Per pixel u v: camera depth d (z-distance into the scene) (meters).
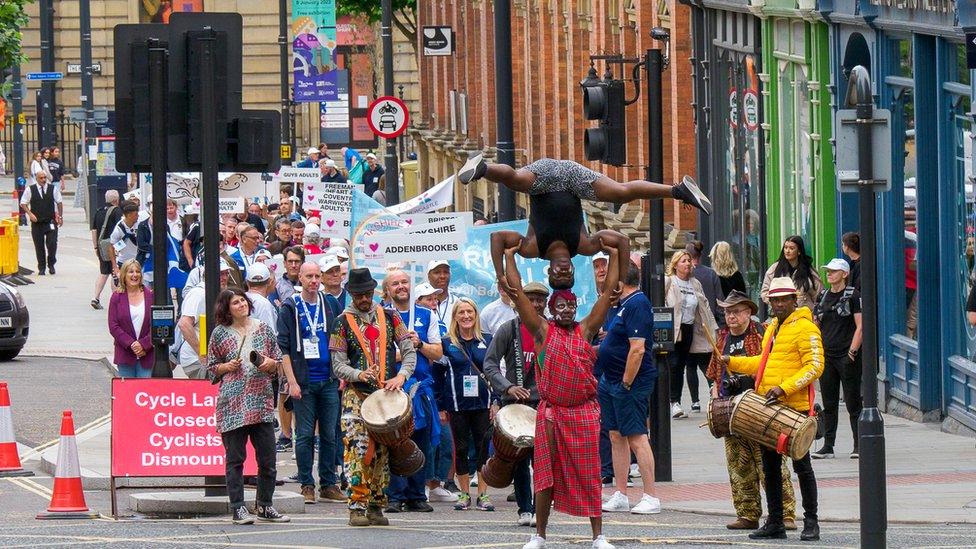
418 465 28.92
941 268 39.62
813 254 46.69
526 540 27.02
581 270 37.25
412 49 161.50
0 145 167.00
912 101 41.53
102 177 103.44
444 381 32.31
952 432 38.88
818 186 46.12
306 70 90.19
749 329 28.91
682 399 47.34
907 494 31.30
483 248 38.16
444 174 113.94
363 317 28.94
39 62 165.50
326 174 81.06
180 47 31.06
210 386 31.75
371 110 69.50
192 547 26.34
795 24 47.91
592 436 24.77
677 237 58.69
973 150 37.00
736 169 54.34
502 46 42.47
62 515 30.77
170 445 31.59
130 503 32.56
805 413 26.59
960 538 26.45
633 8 61.44
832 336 36.19
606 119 36.62
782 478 28.09
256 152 31.25
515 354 28.23
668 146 60.66
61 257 92.62
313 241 51.78
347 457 28.84
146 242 59.88
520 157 87.75
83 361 56.41
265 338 29.25
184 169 31.36
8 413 36.97
